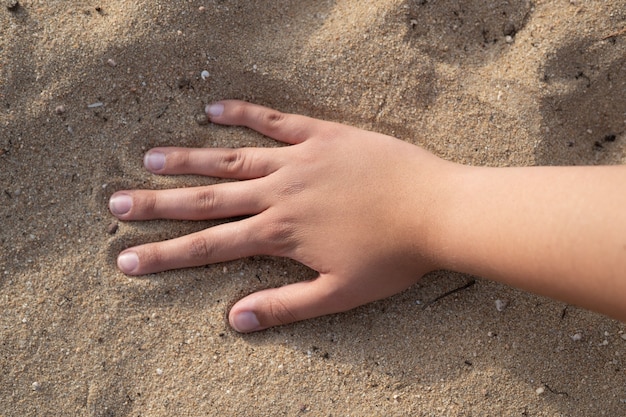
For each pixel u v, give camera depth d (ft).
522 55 1.34
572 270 1.13
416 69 1.33
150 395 1.28
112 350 1.29
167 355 1.29
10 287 1.29
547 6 1.35
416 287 1.32
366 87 1.34
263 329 1.31
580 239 1.12
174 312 1.30
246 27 1.34
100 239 1.31
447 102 1.34
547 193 1.16
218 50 1.32
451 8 1.35
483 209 1.21
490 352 1.30
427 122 1.34
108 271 1.30
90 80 1.30
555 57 1.33
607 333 1.31
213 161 1.32
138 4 1.31
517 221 1.17
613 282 1.10
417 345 1.30
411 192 1.26
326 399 1.28
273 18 1.35
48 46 1.30
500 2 1.35
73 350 1.28
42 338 1.28
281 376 1.29
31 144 1.30
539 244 1.15
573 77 1.34
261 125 1.33
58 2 1.31
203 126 1.34
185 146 1.34
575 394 1.29
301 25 1.35
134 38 1.30
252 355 1.29
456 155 1.34
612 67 1.34
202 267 1.32
